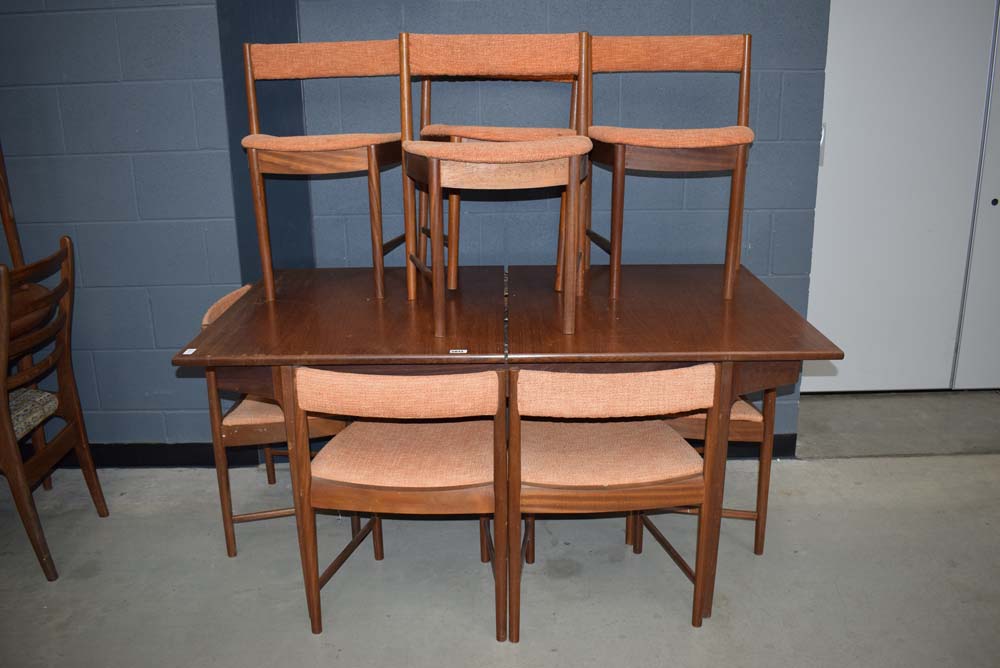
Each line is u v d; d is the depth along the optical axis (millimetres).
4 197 2645
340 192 2879
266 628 2088
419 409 1760
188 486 2840
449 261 2486
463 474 1904
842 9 3105
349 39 2740
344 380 1745
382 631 2072
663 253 2932
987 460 2959
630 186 2863
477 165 1908
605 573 2309
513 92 2787
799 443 3123
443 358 1887
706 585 2059
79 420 2561
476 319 2180
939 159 3268
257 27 2752
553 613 2133
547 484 1903
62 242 2439
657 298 2373
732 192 2275
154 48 2572
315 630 2053
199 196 2701
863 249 3373
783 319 2148
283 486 2836
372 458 1950
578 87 2449
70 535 2529
